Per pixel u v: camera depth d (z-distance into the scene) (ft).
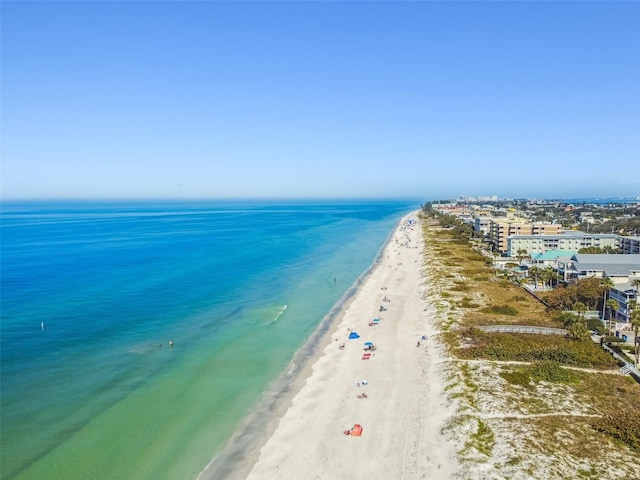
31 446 147.64
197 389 192.85
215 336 260.83
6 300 338.34
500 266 478.18
